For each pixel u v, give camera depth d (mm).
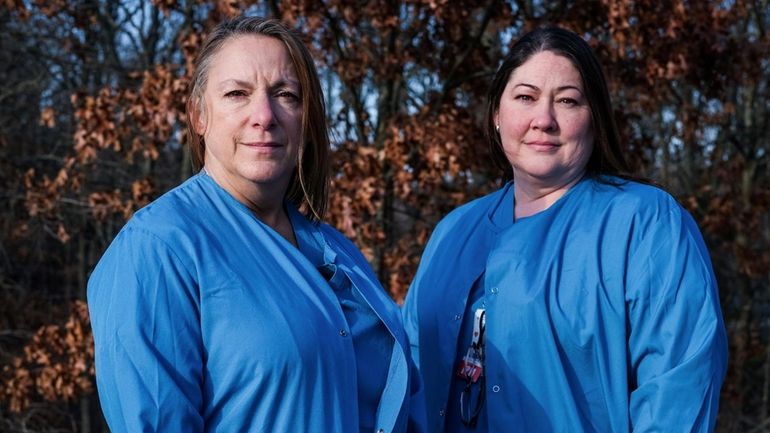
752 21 10953
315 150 2078
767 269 10195
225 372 1742
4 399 9062
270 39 1938
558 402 2355
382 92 7070
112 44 11320
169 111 6383
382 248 6984
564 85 2463
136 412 1656
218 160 1948
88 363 8078
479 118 7484
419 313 2734
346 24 6777
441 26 6742
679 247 2285
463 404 2564
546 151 2488
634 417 2289
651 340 2268
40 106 11680
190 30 6812
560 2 6641
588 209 2455
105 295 1739
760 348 11742
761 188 10492
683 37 6656
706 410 2205
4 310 11188
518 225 2529
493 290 2482
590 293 2336
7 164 11391
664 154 11781
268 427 1749
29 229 11258
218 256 1800
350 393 1874
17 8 8430
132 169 10742
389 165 6656
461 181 6965
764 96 12070
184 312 1732
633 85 6949
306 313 1825
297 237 2109
